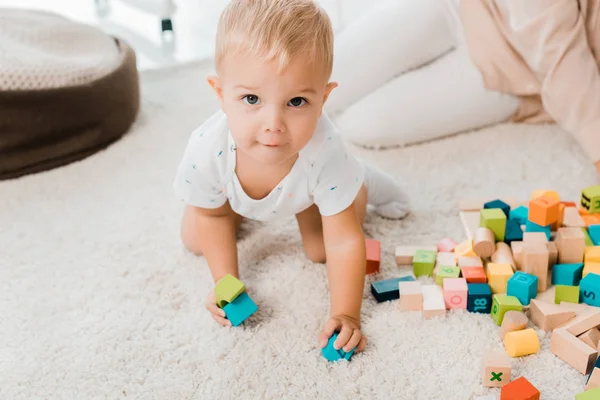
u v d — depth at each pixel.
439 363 0.97
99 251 1.26
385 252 1.24
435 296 1.08
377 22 1.66
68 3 2.69
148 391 0.95
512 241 1.17
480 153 1.55
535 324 1.04
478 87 1.59
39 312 1.10
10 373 0.98
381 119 1.56
